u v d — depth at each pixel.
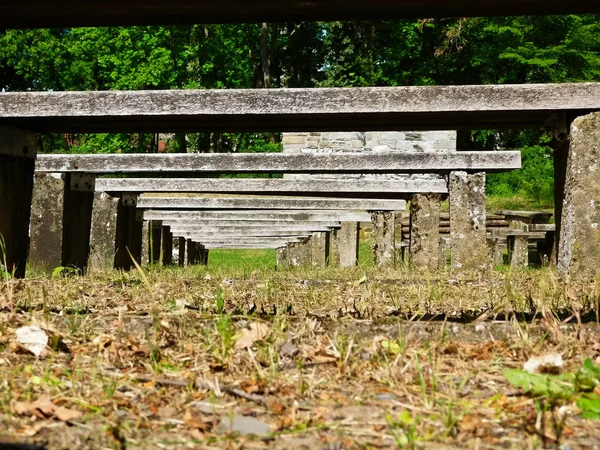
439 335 3.47
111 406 2.45
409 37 37.97
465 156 9.30
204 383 2.73
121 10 3.73
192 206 12.56
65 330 3.55
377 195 11.82
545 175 32.19
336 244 16.42
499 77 38.75
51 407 2.33
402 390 2.68
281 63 45.03
